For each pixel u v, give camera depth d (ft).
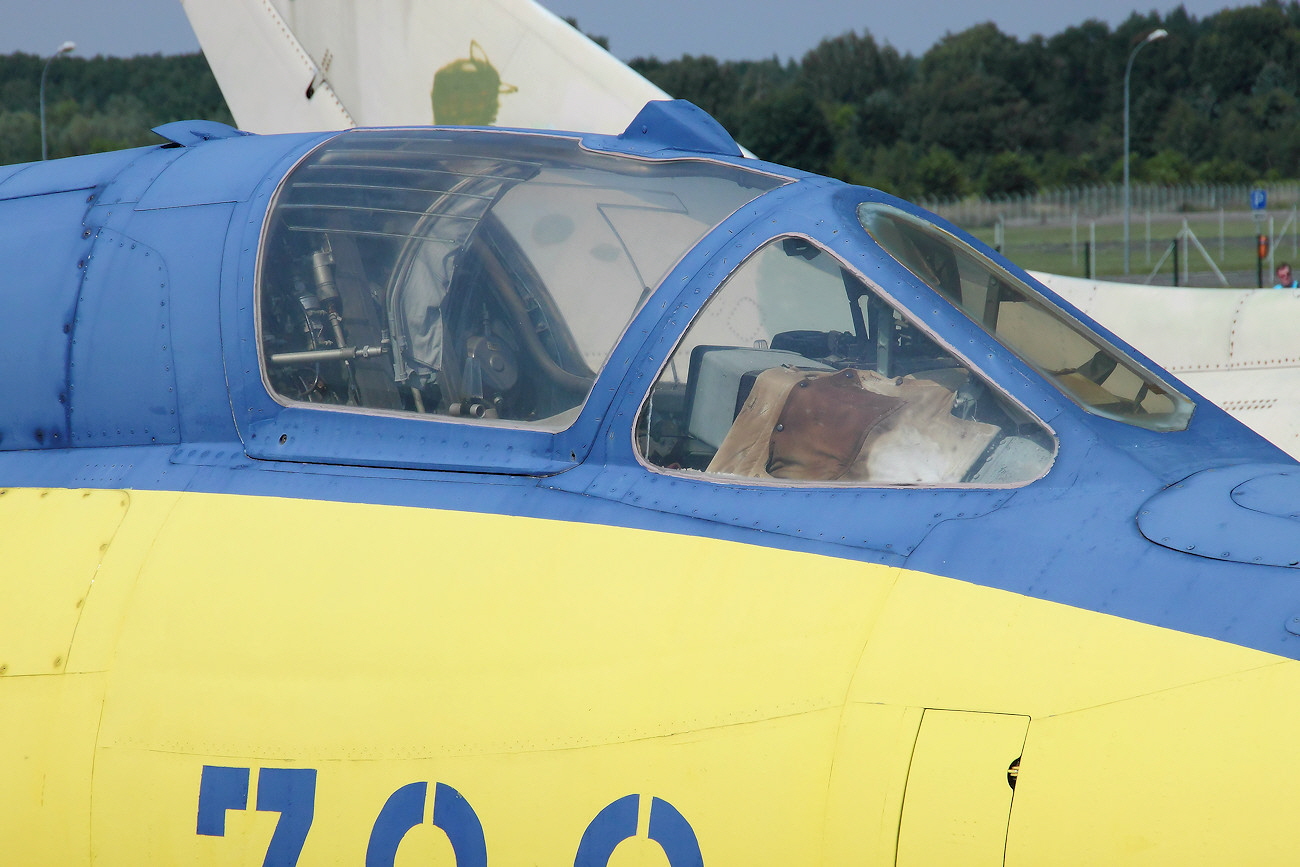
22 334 38.55
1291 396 71.41
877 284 32.65
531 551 30.50
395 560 31.27
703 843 26.71
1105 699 24.93
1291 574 25.64
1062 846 24.22
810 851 26.07
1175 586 26.13
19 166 46.44
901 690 26.22
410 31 81.97
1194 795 23.68
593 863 27.27
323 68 83.56
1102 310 77.46
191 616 31.91
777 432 31.58
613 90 78.69
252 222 37.93
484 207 37.86
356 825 28.96
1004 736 25.16
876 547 28.68
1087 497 28.76
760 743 26.76
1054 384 31.35
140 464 36.01
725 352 32.96
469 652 29.40
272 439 35.19
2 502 36.45
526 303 35.78
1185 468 30.01
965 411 31.01
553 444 32.78
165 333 37.04
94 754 31.30
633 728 27.63
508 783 28.12
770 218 34.14
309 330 36.52
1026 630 26.23
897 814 25.35
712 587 28.81
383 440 34.37
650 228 36.19
